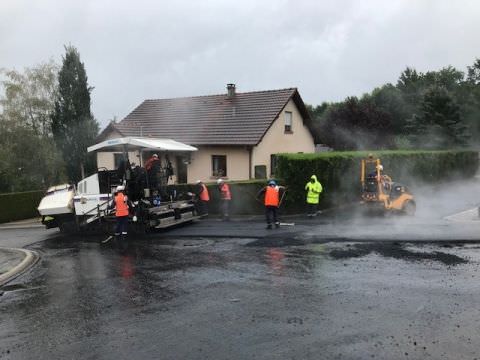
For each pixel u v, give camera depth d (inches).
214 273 398.3
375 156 879.1
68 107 1088.8
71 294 362.9
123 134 1126.4
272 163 1057.5
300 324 272.2
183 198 708.0
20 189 1076.5
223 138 1018.1
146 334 270.1
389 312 285.7
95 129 1111.0
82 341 265.3
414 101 2094.0
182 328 275.9
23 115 1106.1
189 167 1063.0
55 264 478.9
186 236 587.5
